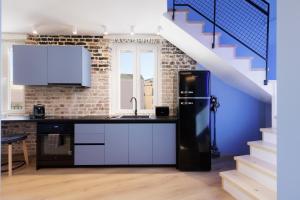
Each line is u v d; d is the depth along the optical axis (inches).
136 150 155.9
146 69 190.4
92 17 144.9
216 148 183.0
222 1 189.5
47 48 159.3
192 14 185.9
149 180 130.8
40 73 158.9
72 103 180.4
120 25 159.6
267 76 145.3
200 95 150.4
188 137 150.1
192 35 144.6
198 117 150.3
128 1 122.4
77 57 160.1
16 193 112.6
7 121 147.3
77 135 153.9
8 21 151.2
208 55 154.9
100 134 154.8
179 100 151.2
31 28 165.9
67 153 154.5
